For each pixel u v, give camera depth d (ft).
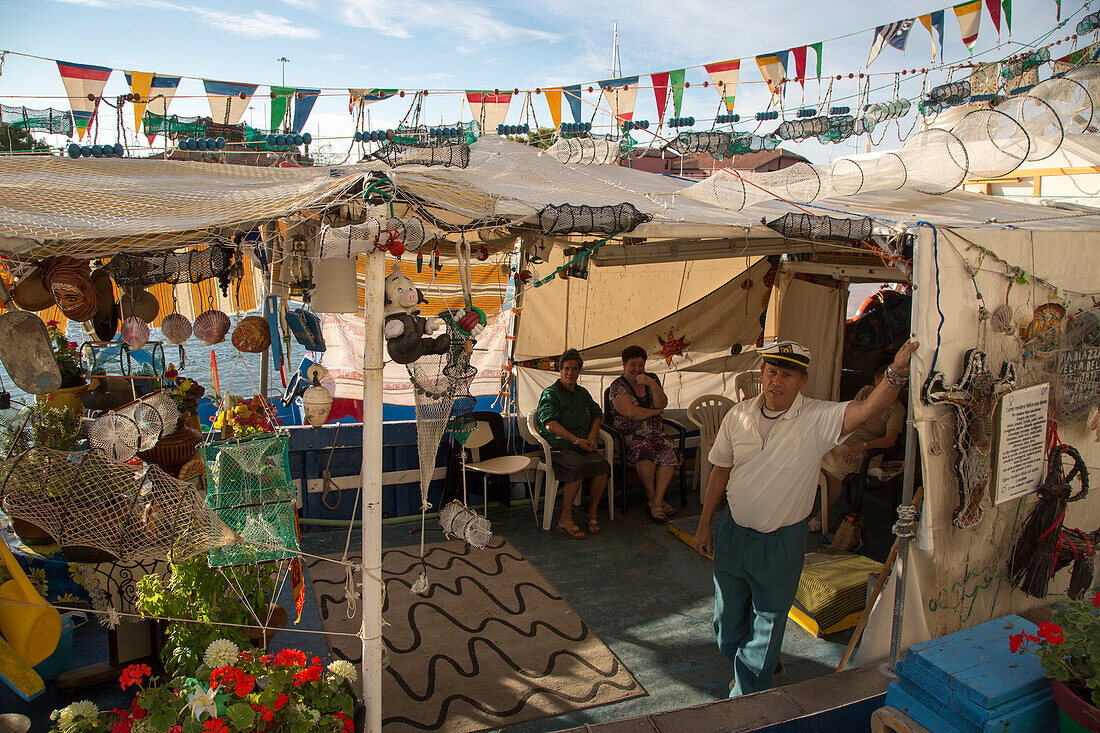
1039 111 11.16
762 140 14.20
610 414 20.63
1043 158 11.50
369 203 8.68
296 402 22.45
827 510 18.16
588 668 12.84
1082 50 15.87
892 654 11.10
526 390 25.16
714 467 12.05
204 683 8.14
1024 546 12.07
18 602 9.47
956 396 10.69
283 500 9.62
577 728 9.89
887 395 10.38
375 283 8.52
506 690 12.15
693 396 25.91
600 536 18.57
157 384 11.25
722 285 25.05
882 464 18.38
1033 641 9.33
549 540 18.24
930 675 9.50
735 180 11.22
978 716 8.80
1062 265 12.31
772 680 11.96
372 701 9.07
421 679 12.37
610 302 24.89
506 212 9.71
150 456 10.84
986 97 15.12
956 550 11.34
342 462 18.86
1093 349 12.80
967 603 11.75
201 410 20.34
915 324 10.40
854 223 11.16
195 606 10.00
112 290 11.06
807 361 10.78
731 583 11.37
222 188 10.68
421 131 13.61
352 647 13.16
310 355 24.12
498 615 14.56
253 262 12.10
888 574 11.50
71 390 12.24
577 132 14.62
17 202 8.75
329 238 8.04
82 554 11.35
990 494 11.43
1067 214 15.55
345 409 26.07
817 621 14.06
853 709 10.44
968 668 9.40
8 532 14.16
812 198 11.78
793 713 10.22
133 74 11.99
